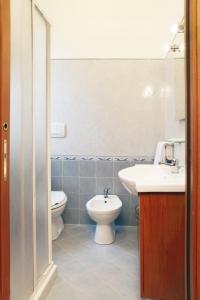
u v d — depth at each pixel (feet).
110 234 8.41
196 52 2.54
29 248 4.82
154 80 9.44
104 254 7.62
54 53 9.60
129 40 9.36
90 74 9.62
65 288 5.89
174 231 5.08
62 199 8.51
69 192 9.95
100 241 8.35
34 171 5.01
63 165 9.90
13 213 4.08
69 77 9.68
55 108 9.77
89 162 9.82
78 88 9.70
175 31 7.35
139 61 9.45
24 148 4.55
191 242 2.74
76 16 9.14
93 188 9.86
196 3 2.52
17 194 4.23
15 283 4.14
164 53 9.23
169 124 8.65
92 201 8.79
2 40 2.76
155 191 5.01
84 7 8.71
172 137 8.20
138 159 9.65
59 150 9.87
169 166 7.26
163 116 9.46
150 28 9.19
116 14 9.01
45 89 5.82
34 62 4.99
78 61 9.62
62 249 7.97
